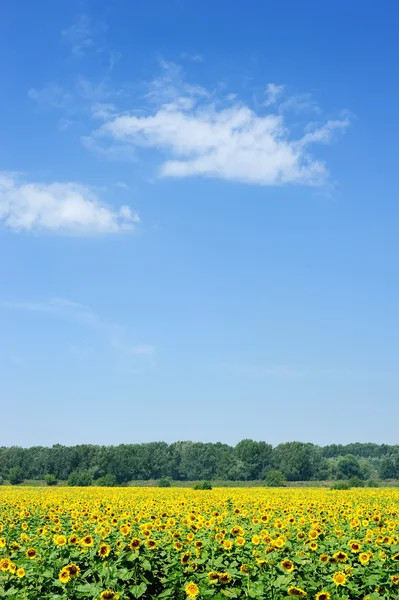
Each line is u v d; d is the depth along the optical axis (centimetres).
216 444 16625
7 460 14250
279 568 1378
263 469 15025
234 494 4872
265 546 1612
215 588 1300
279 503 3344
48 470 14138
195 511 2764
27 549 1628
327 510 2775
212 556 1473
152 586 1403
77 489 7281
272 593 1273
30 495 4922
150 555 1434
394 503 3806
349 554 1591
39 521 2416
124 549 1424
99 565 1380
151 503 3325
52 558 1495
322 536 1866
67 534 1930
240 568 1377
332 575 1392
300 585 1307
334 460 16188
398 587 1361
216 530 1888
